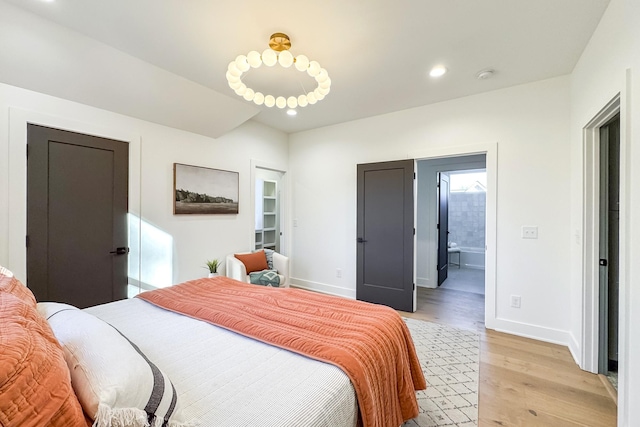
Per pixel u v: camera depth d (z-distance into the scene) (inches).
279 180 185.8
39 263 90.5
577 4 68.2
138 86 102.1
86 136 100.5
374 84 112.4
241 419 32.3
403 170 139.3
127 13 72.5
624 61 59.4
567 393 75.2
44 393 22.8
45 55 81.2
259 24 76.4
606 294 84.7
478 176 266.8
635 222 54.0
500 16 72.9
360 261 152.7
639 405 52.0
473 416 66.6
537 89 108.3
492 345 103.0
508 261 114.0
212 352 47.5
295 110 142.5
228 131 143.3
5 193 83.0
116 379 28.1
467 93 120.3
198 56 92.5
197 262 135.3
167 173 124.0
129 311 66.3
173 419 30.2
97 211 103.7
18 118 84.9
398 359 55.0
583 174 87.5
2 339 23.7
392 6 69.4
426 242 189.0
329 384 39.2
